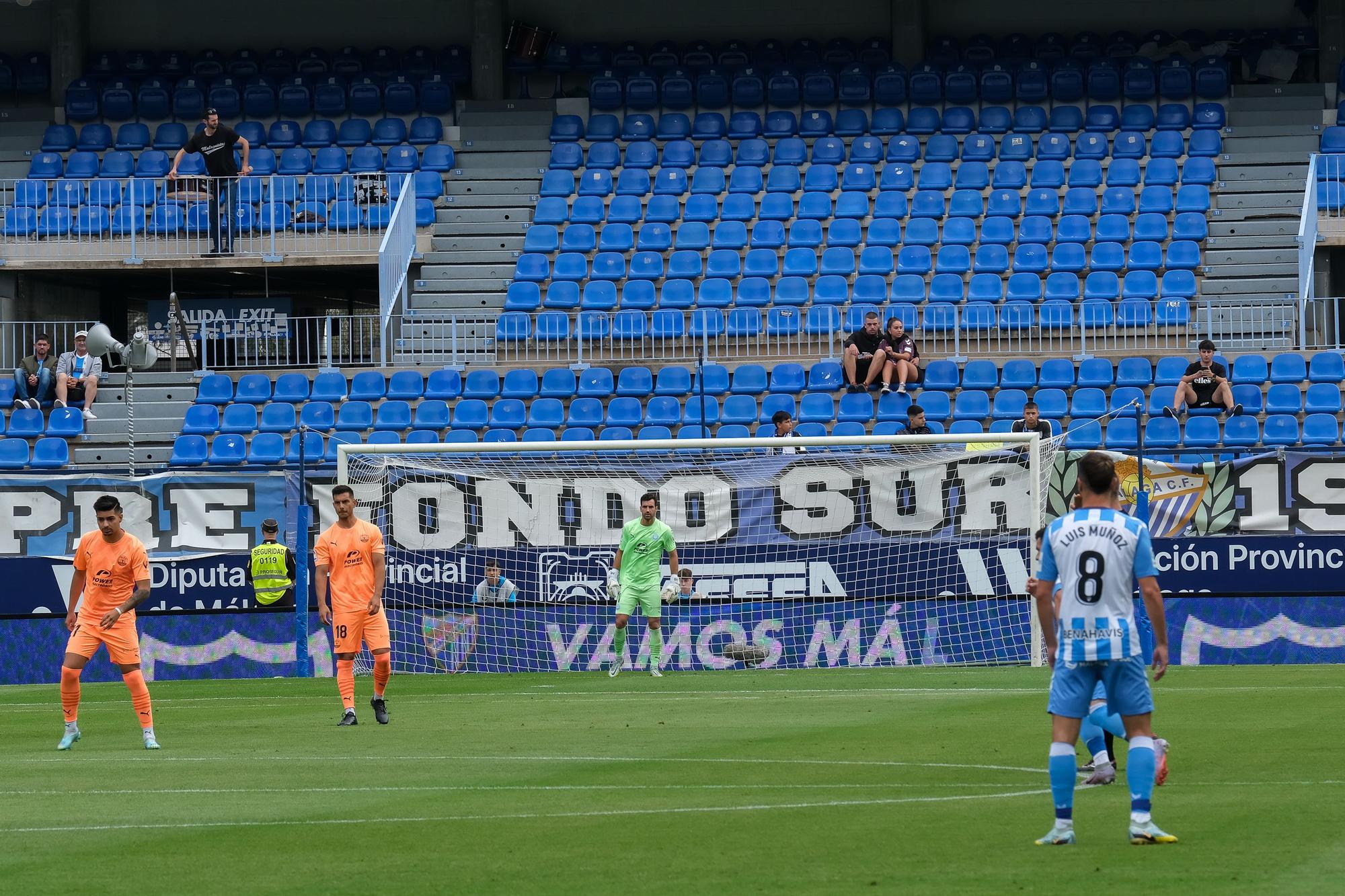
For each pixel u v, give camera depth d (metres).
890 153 95.81
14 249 89.62
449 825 25.77
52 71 106.12
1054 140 94.75
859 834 24.12
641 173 94.62
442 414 76.06
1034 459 56.59
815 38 106.44
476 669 59.38
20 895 20.77
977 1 105.56
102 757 36.19
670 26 107.12
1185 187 90.00
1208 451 58.62
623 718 42.28
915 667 58.22
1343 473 56.53
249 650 58.84
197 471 61.25
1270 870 20.55
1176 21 104.25
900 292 84.00
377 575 42.41
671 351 81.56
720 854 22.67
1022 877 20.53
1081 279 84.81
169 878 21.78
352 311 94.44
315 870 22.12
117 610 37.81
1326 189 86.50
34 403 79.44
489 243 90.06
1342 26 100.50
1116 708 22.92
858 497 59.16
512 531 59.75
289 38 108.69
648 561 55.28
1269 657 56.34
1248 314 81.56
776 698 47.03
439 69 106.19
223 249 88.38
